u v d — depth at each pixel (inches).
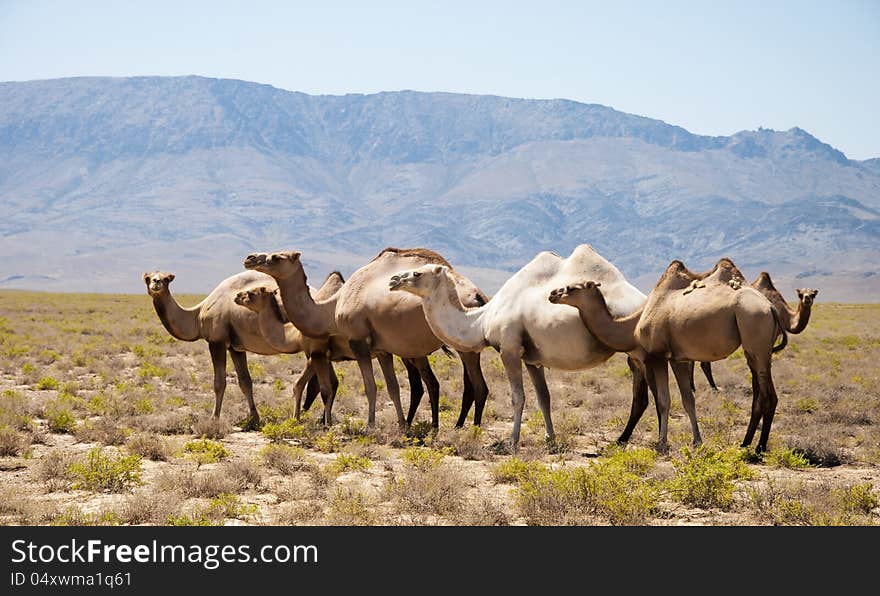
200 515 784.9
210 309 1363.2
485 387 1280.8
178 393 1651.1
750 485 912.9
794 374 2005.4
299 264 1275.8
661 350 1102.4
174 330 1380.4
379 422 1346.0
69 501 845.2
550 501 805.9
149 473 970.1
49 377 1785.2
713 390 1743.4
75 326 3238.2
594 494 818.8
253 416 1334.9
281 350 1325.0
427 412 1521.9
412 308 1231.5
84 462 952.9
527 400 1640.0
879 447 1172.5
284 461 989.2
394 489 858.1
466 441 1132.5
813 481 923.4
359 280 1273.4
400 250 1289.4
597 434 1316.4
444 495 831.7
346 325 1266.0
